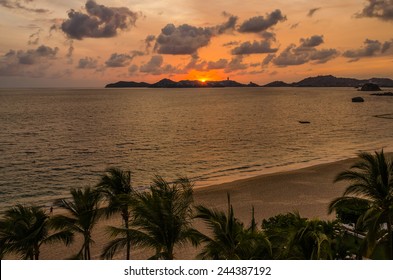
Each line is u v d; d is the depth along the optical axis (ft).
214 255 50.26
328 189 135.64
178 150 238.27
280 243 51.21
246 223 106.01
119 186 69.41
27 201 137.80
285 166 189.88
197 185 154.81
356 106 590.96
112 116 449.48
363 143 256.93
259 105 640.58
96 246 90.68
